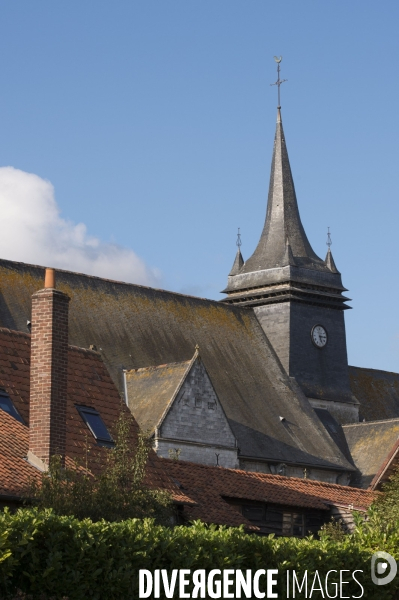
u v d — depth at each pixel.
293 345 106.25
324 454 97.69
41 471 42.78
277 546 40.94
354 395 112.19
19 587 32.97
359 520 47.34
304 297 108.38
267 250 110.75
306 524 60.34
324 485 63.81
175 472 56.69
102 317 92.12
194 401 82.44
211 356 98.50
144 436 45.84
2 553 31.47
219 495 56.38
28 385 49.53
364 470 100.50
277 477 61.84
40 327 45.62
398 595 45.94
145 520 36.97
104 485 41.62
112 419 51.31
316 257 111.94
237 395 96.81
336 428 106.19
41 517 33.56
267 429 95.25
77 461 42.19
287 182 113.62
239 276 110.50
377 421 104.81
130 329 93.31
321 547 42.72
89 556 34.00
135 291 97.12
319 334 109.25
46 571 32.78
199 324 100.44
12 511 39.38
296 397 102.38
